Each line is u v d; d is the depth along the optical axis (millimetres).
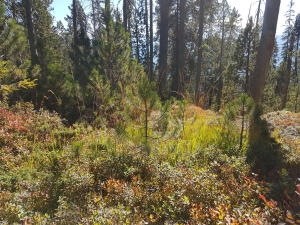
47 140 5695
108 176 4012
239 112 5102
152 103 4277
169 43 23547
